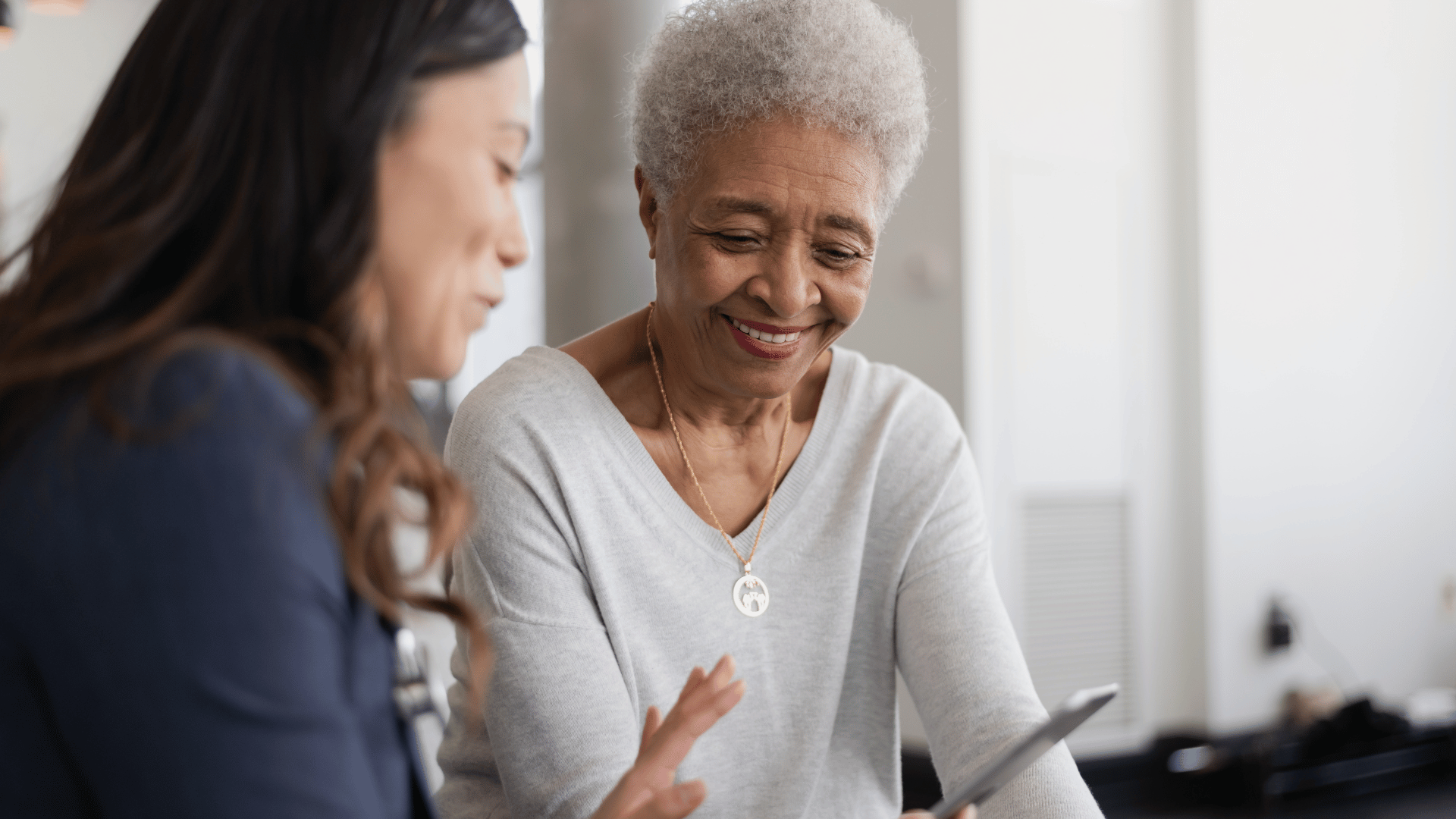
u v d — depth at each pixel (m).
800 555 1.31
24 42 6.69
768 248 1.15
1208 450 4.38
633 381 1.33
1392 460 4.89
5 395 0.60
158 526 0.55
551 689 1.14
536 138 4.24
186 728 0.54
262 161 0.66
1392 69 5.00
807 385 1.39
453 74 0.69
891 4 4.34
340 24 0.66
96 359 0.59
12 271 0.72
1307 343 4.66
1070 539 4.20
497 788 1.25
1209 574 4.34
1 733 0.60
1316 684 4.55
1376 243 4.90
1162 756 4.29
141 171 0.67
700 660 1.26
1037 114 4.23
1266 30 4.61
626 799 0.84
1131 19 4.44
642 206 1.30
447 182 0.69
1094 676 4.20
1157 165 4.47
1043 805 1.10
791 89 1.09
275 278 0.65
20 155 6.52
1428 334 5.06
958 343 4.09
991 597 1.33
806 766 1.30
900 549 1.34
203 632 0.55
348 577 0.62
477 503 1.19
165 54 0.68
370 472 0.64
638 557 1.24
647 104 1.20
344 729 0.58
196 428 0.57
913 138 1.19
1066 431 4.23
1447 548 5.04
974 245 4.09
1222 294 4.44
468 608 0.71
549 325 4.18
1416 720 4.45
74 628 0.56
